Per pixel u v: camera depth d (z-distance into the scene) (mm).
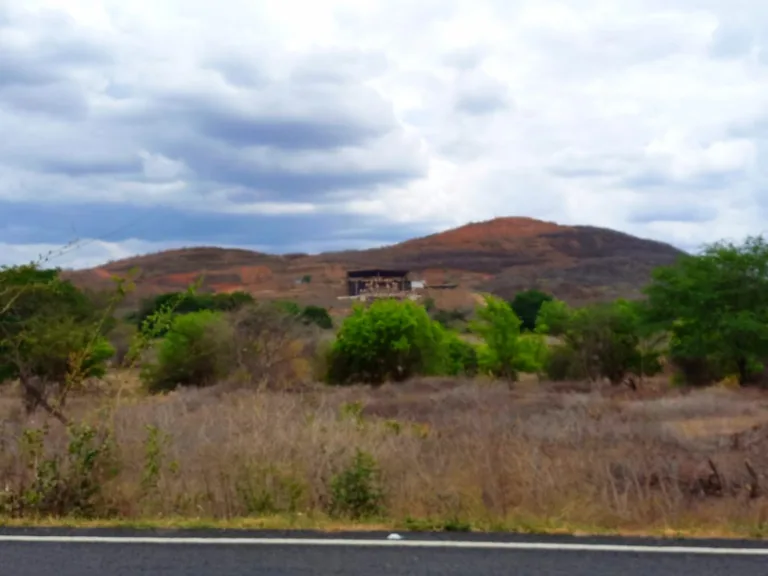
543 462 8656
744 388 35625
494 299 45719
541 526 7043
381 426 11289
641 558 6117
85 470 7949
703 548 6379
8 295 11789
